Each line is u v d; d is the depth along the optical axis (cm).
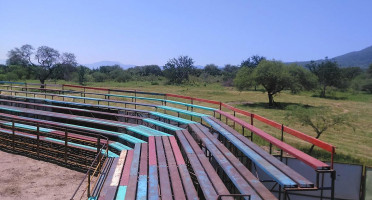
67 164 1000
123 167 775
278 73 3309
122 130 1273
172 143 947
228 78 7312
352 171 835
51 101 1673
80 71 5503
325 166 485
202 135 950
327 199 830
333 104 3741
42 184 842
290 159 837
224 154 732
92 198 652
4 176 895
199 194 715
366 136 1895
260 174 835
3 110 1661
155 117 1458
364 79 6775
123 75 7025
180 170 706
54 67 4588
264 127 1972
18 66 4594
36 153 1091
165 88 5347
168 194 577
